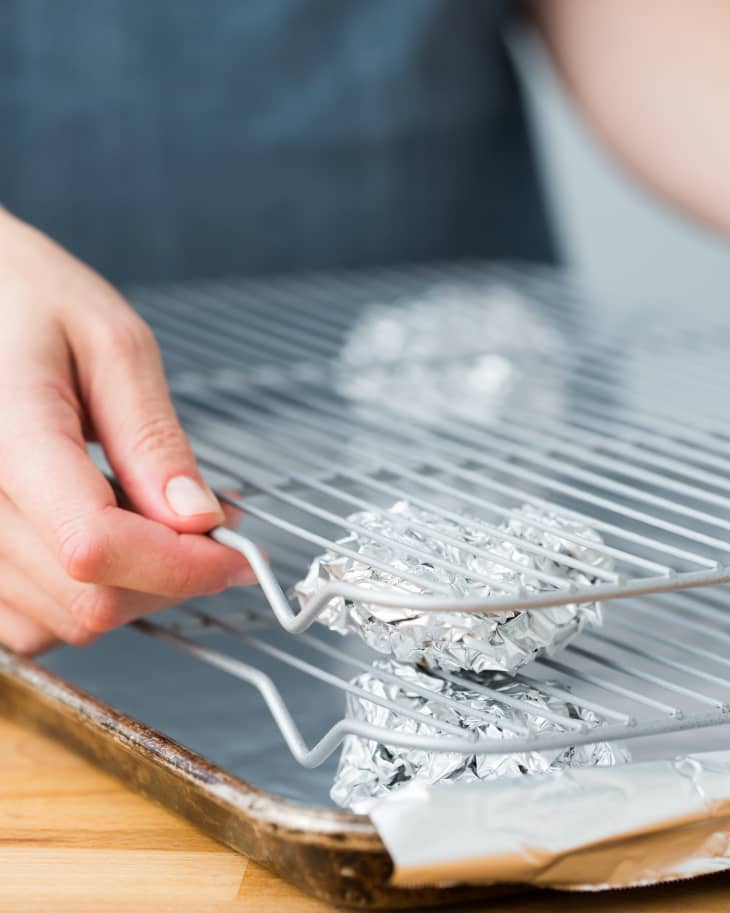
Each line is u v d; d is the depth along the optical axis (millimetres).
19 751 703
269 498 753
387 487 685
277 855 607
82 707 670
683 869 605
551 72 1336
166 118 1332
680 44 1241
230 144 1361
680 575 600
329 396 933
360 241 1437
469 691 632
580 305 1144
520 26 1404
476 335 967
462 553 632
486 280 1308
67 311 720
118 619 682
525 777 600
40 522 661
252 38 1339
